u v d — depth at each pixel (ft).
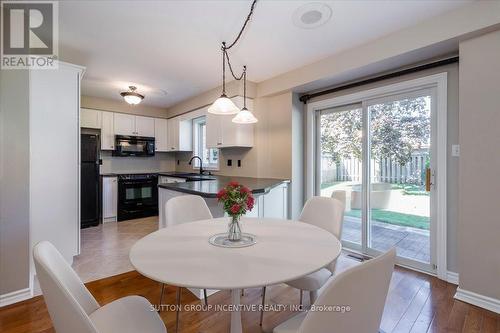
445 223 7.78
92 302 3.81
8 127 6.39
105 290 7.23
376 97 9.53
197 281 2.97
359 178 10.27
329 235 4.83
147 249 4.02
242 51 8.98
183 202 6.73
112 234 12.51
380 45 8.02
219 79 11.98
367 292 2.44
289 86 10.89
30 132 6.94
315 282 4.82
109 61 9.86
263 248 4.09
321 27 7.37
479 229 6.35
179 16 6.81
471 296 6.49
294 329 3.35
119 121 16.35
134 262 3.51
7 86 6.35
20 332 5.40
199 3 6.24
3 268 6.34
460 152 6.63
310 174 11.64
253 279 3.02
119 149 16.07
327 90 10.71
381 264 2.44
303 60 9.75
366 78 9.59
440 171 7.86
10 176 6.43
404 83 8.59
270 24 7.23
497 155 6.08
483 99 6.28
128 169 17.78
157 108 18.12
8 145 6.39
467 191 6.53
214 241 4.42
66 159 8.38
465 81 6.56
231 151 14.30
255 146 12.66
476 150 6.38
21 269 6.59
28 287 6.68
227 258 3.67
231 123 12.42
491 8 5.95
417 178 8.61
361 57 8.50
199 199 7.01
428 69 8.04
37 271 2.72
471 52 6.47
